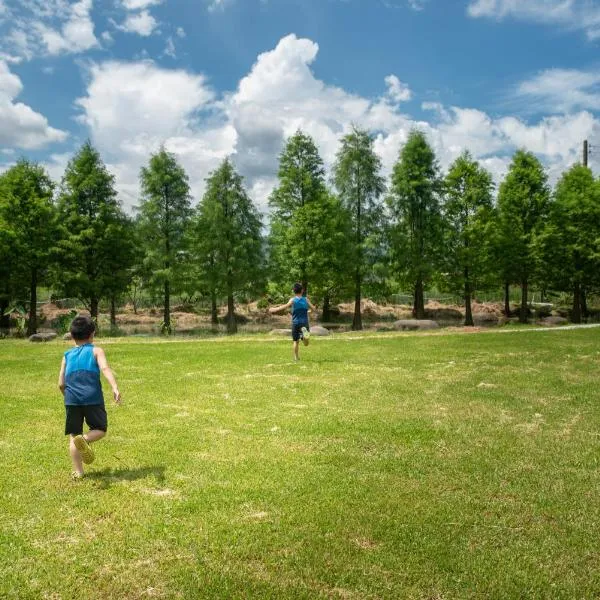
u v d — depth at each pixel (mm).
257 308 43094
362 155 33188
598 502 4656
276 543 3932
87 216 30125
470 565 3627
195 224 34031
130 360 13602
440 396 8953
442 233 33000
